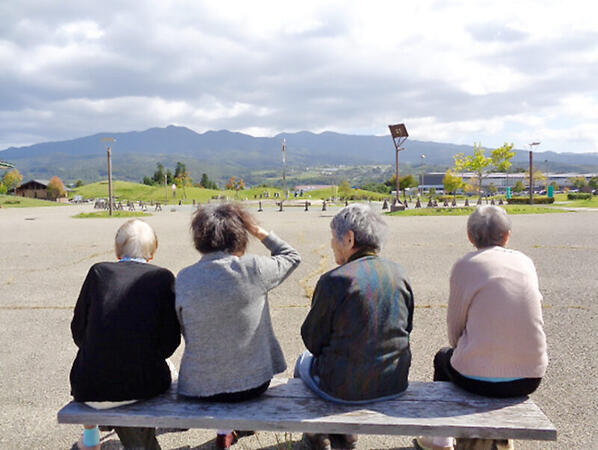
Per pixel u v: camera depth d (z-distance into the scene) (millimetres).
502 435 2217
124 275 2443
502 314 2354
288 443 2865
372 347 2330
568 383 3674
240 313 2350
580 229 15234
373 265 2385
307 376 2678
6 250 12188
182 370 2439
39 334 5125
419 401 2457
